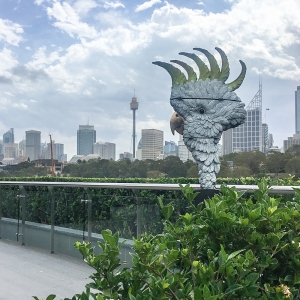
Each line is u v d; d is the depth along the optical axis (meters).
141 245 2.57
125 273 2.64
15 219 9.88
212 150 5.60
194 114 5.65
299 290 2.77
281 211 2.90
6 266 7.50
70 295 5.82
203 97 5.63
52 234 8.69
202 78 5.71
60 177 15.48
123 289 2.65
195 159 5.62
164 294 2.26
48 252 8.65
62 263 7.68
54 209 8.67
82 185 7.68
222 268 2.29
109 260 2.64
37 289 6.12
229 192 3.23
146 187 6.53
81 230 7.96
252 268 2.53
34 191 9.25
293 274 2.82
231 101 5.68
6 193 10.27
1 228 10.43
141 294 2.31
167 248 2.73
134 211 6.88
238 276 2.36
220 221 2.73
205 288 2.01
